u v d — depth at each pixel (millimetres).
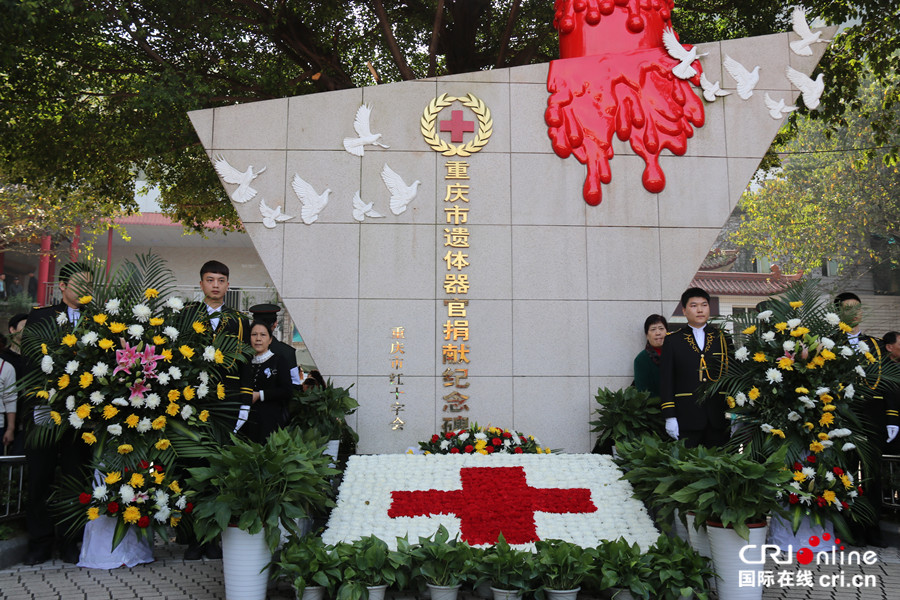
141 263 4500
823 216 17625
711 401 4812
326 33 10414
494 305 6133
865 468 4488
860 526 4727
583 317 6148
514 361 6066
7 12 6918
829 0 9242
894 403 4949
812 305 4586
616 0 6582
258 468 3508
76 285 4293
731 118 6457
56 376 4094
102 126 9508
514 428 5980
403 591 3635
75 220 14508
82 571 4035
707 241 6293
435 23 9469
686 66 6473
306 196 6207
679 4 10172
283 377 4961
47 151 9531
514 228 6238
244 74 10172
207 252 21109
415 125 6352
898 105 13438
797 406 4371
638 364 5762
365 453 5902
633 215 6293
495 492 4488
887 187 16734
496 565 3373
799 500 4250
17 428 5293
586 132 6379
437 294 6129
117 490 4066
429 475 4793
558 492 4520
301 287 6109
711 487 3508
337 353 6031
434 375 6023
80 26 8055
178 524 4289
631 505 4402
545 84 6457
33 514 4223
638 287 6203
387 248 6176
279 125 6305
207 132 6262
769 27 9672
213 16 8328
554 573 3367
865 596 3625
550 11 9867
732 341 4918
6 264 18297
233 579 3447
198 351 4344
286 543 3746
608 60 6496
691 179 6363
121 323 4148
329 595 3473
